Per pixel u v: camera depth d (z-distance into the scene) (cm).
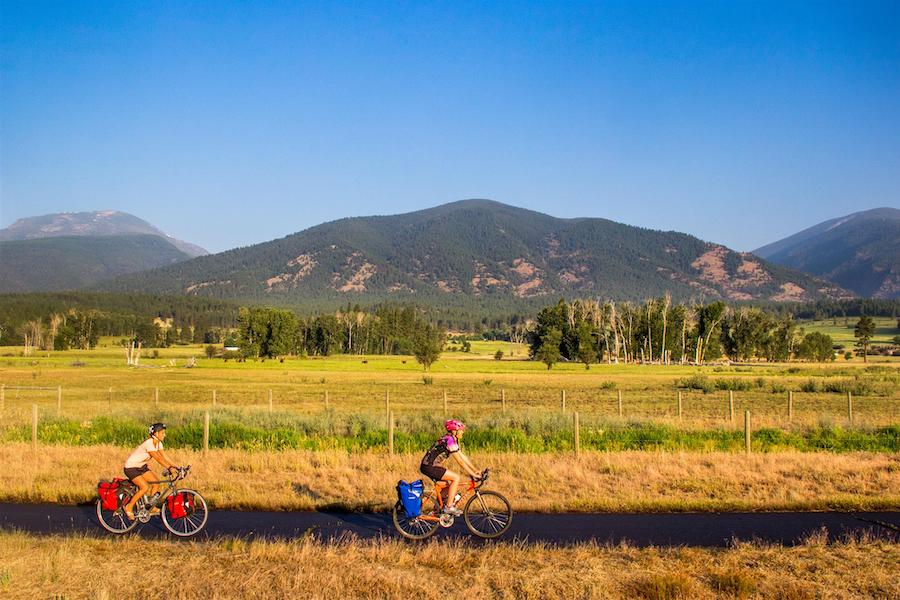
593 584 973
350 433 2670
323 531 1284
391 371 9962
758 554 1120
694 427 2764
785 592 950
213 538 1231
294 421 2844
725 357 14300
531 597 934
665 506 1458
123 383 7325
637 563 1076
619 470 1825
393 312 19062
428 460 1219
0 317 18888
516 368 10819
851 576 1017
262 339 13550
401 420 2916
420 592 950
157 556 1105
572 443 2297
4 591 953
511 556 1098
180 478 1272
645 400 5169
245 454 2014
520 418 2866
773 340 13975
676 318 13300
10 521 1352
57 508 1471
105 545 1159
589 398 5391
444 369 10531
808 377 7881
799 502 1476
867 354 16675
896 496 1533
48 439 2398
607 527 1313
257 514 1416
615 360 13125
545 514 1423
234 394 5938
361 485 1641
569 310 12912
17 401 4972
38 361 11931
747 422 2164
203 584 975
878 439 2448
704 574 1030
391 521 1365
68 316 18588
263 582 980
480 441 2322
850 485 1658
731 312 14375
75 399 5303
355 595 946
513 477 1744
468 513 1253
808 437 2558
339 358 14800
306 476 1752
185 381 7694
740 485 1656
